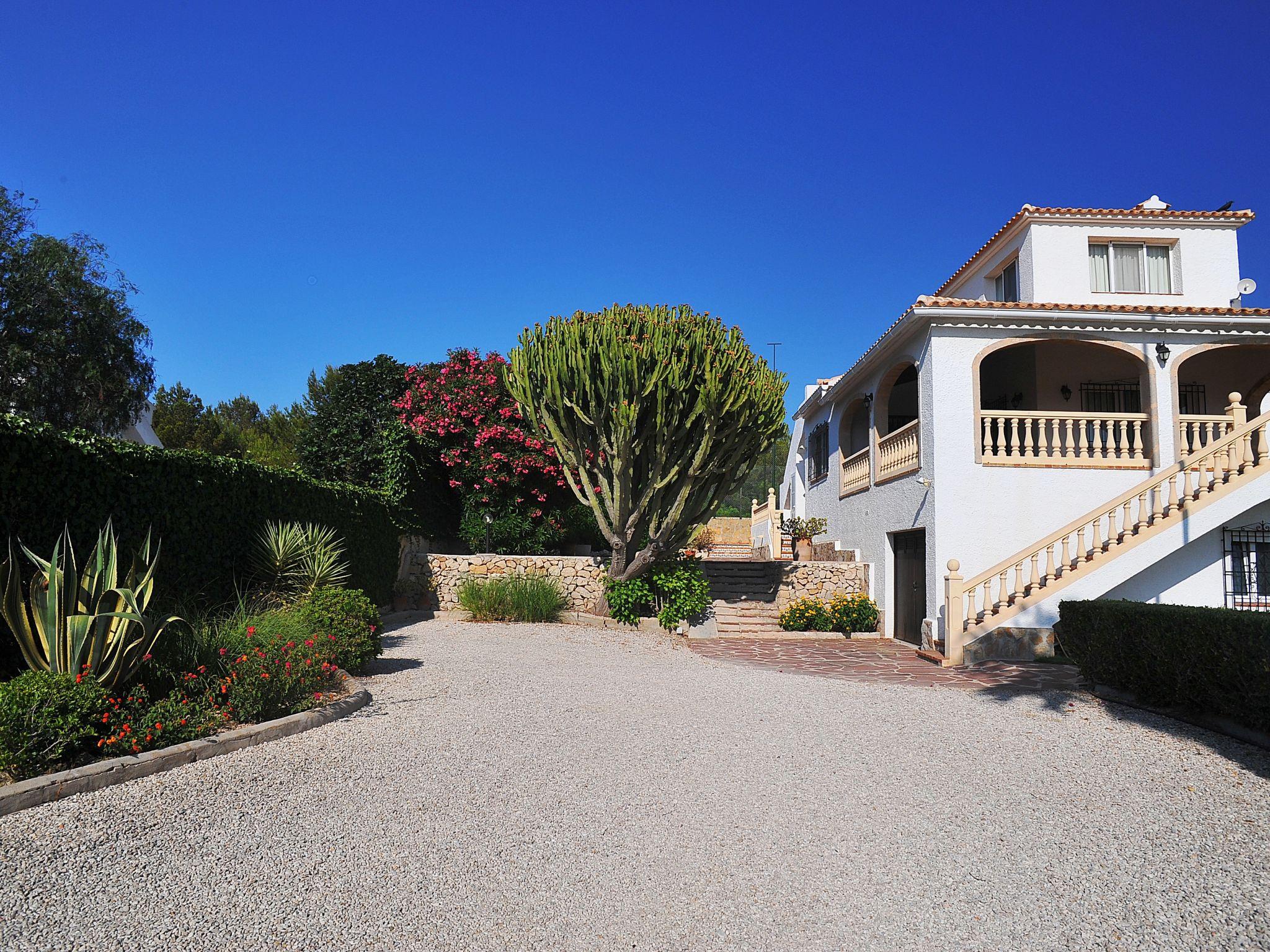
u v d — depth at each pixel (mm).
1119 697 9148
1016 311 14070
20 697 5137
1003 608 12656
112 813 4621
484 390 18625
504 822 4879
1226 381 17000
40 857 4035
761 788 5691
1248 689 7184
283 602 10086
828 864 4461
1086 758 6809
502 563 16641
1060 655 12391
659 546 14875
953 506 14094
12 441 6922
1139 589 13414
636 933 3643
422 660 10375
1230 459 13047
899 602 16188
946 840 4871
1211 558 13477
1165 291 17109
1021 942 3674
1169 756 6887
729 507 45469
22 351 14391
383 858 4309
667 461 14711
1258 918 3943
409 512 17406
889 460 16797
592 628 14367
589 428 14758
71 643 5906
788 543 22812
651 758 6320
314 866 4184
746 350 14930
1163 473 12945
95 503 7895
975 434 14227
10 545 6305
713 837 4785
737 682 9969
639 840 4695
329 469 18703
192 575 9523
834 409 21219
